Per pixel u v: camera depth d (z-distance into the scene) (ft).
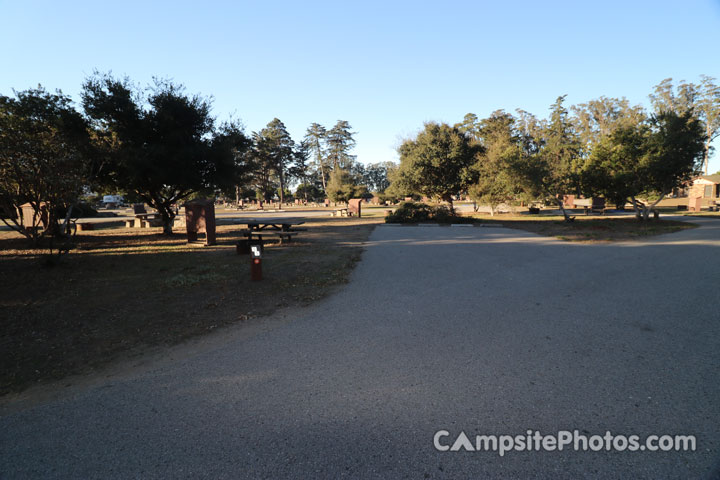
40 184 35.50
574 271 26.94
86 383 11.87
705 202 107.65
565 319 16.67
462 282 24.21
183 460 8.14
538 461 7.88
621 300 19.35
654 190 64.59
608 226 60.13
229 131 59.06
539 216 91.81
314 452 8.32
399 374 11.84
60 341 15.31
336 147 302.45
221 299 21.12
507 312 17.84
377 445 8.49
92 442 8.86
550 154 72.59
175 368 12.76
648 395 10.25
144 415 9.96
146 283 25.02
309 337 15.26
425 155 89.40
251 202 304.09
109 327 16.88
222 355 13.73
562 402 10.02
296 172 267.80
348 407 10.05
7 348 14.65
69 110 48.21
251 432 9.09
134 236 55.83
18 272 28.73
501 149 85.97
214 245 45.21
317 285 24.09
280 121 255.50
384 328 16.08
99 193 56.24
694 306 17.98
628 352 13.06
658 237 45.42
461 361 12.67
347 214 107.86
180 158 50.16
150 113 51.52
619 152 62.13
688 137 56.65
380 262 31.94
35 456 8.41
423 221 76.79
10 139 32.01
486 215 98.58
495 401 10.15
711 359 12.35
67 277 26.99
